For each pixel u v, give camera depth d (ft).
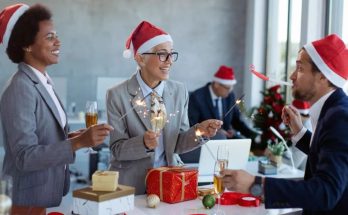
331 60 6.15
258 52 21.68
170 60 8.56
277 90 16.98
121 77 21.29
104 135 6.91
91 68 20.99
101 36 21.01
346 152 5.56
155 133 7.90
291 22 19.30
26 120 6.96
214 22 22.25
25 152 6.82
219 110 17.85
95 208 6.40
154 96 8.27
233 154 10.48
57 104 7.72
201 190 8.36
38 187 7.28
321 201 5.49
